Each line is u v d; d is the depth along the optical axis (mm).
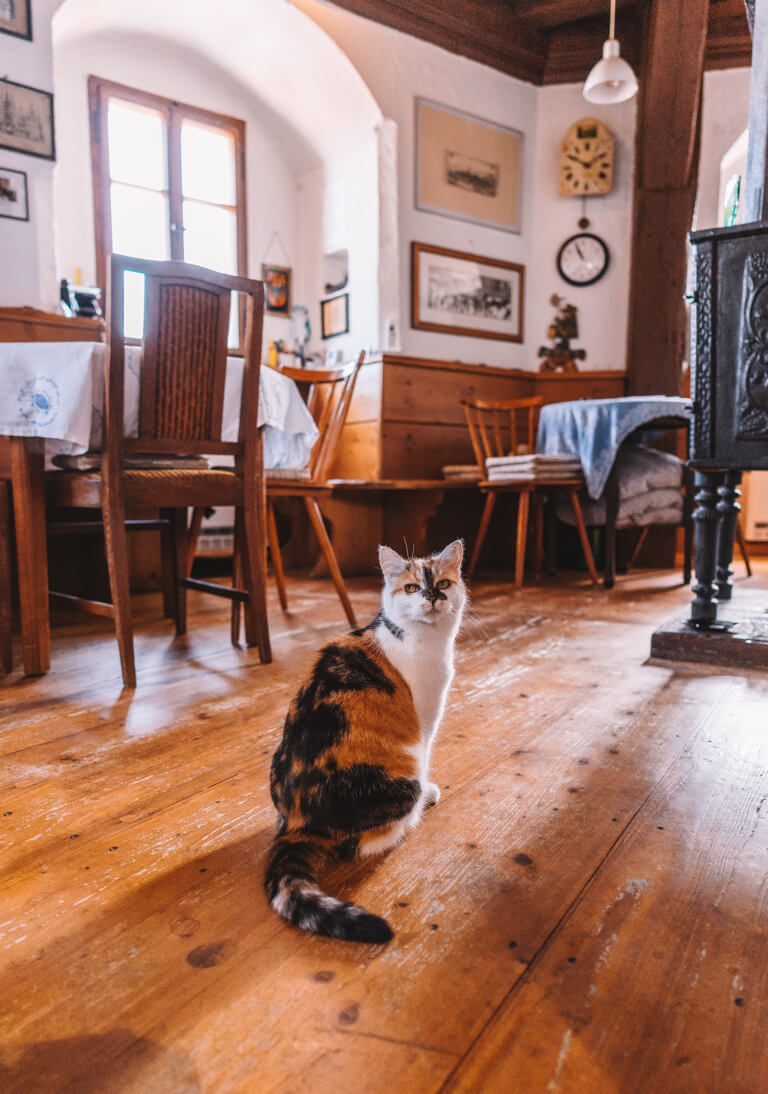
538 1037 716
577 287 5160
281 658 2320
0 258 3381
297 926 901
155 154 4637
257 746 1540
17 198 3402
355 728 1037
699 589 2320
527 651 2410
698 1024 733
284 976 811
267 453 2691
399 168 4598
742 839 1127
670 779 1358
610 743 1549
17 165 3393
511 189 5102
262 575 2250
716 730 1624
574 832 1151
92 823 1197
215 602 3436
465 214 4914
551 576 4367
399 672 1159
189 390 2018
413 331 4734
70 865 1063
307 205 5168
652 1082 662
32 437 2047
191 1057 695
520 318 5219
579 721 1694
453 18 4582
